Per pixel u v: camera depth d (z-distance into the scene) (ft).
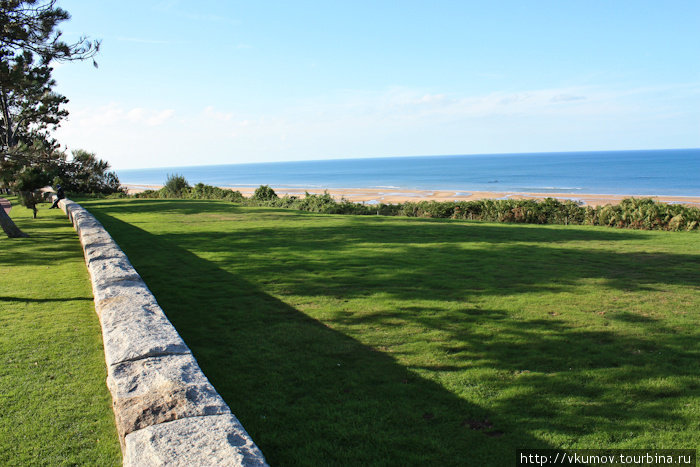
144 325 15.11
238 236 48.21
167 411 10.16
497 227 57.41
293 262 35.01
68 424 13.21
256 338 19.63
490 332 20.31
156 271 32.07
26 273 31.83
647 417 13.39
